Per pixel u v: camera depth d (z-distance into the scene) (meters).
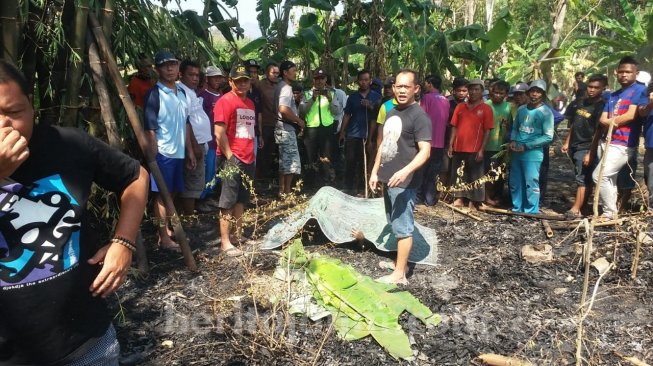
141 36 5.28
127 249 1.75
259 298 3.70
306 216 4.88
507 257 4.80
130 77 5.37
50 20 4.09
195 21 7.29
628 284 4.16
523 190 6.36
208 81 6.09
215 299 3.48
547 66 11.10
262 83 7.50
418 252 4.79
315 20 10.21
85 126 4.38
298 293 3.66
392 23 9.70
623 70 5.39
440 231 5.58
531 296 3.98
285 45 9.92
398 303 3.65
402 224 4.05
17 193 1.57
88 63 4.20
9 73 1.49
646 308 3.77
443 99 6.50
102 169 1.76
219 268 4.36
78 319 1.71
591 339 3.34
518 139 6.22
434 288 4.09
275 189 7.37
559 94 11.02
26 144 1.47
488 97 8.05
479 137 6.28
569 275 4.39
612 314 3.71
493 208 6.47
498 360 3.02
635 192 6.20
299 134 7.57
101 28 4.00
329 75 9.51
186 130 4.92
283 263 4.11
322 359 3.08
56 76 4.27
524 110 6.18
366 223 5.09
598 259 4.52
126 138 4.97
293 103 6.78
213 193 6.73
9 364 1.67
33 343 1.64
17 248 1.58
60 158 1.64
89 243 1.75
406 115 3.98
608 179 5.54
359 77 7.34
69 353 1.70
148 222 5.48
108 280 1.71
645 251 4.69
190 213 5.32
